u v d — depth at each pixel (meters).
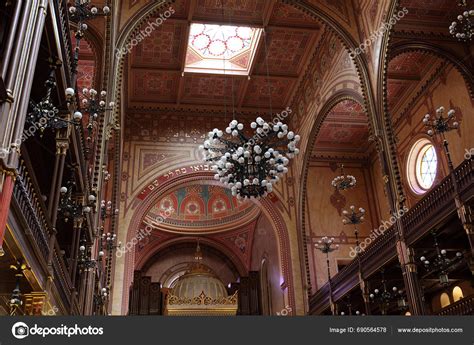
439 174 18.22
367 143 23.61
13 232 5.90
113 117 13.92
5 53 5.21
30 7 5.71
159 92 21.98
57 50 7.30
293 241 21.41
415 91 19.89
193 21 18.12
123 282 19.08
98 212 12.87
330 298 18.50
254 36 19.78
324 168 23.39
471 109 16.70
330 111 19.58
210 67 20.92
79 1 8.39
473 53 15.87
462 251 14.16
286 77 21.42
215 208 28.05
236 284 26.09
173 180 21.38
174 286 25.83
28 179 6.57
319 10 16.61
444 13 15.62
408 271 13.16
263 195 12.27
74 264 10.14
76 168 10.02
